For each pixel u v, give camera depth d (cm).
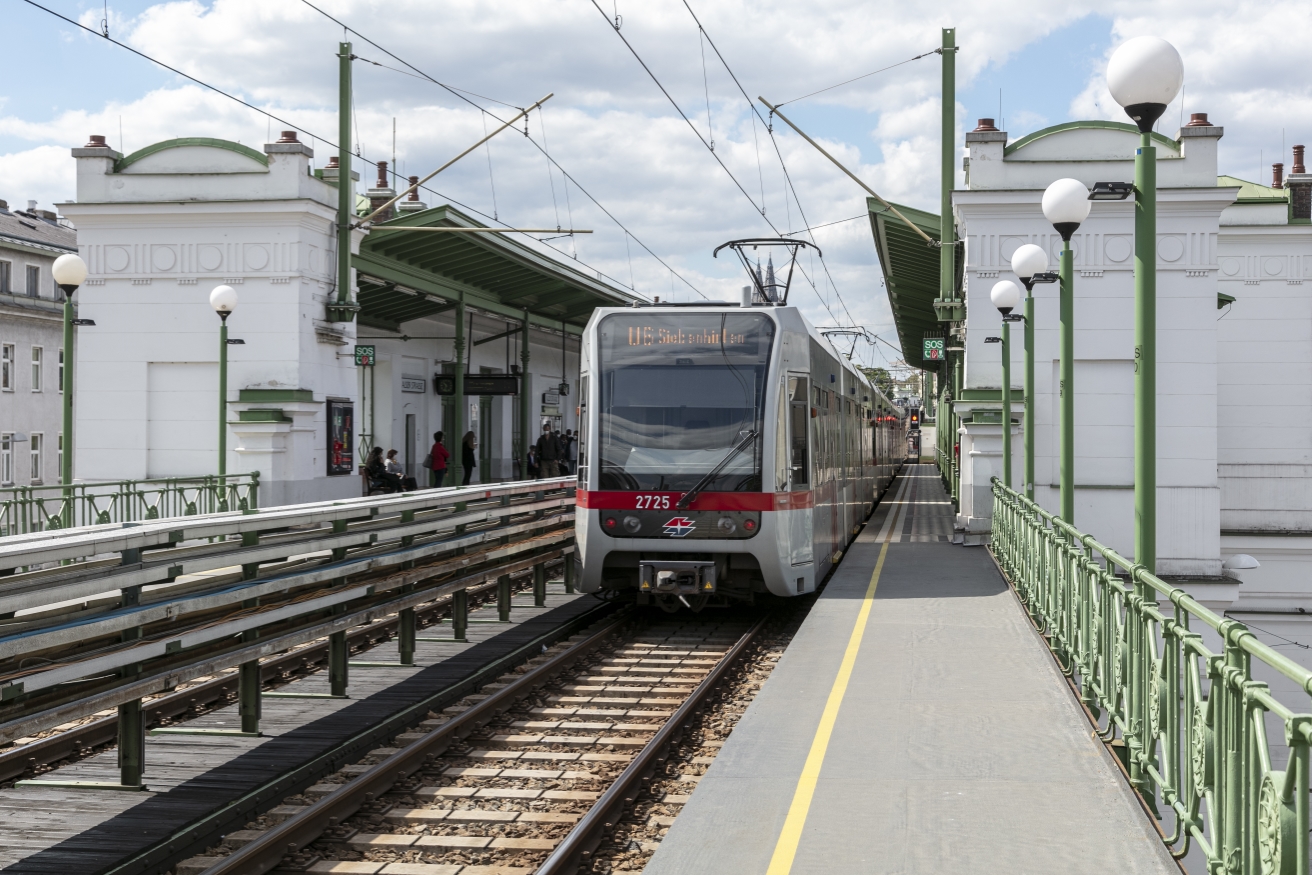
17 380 3772
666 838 538
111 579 636
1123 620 658
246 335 2106
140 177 2117
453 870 583
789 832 545
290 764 754
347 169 2194
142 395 2139
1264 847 360
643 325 1306
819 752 685
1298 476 2092
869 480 2480
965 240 1983
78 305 2156
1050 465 1930
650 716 920
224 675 1006
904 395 8669
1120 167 1914
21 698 580
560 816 665
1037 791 607
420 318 3234
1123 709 655
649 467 1273
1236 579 1878
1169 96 722
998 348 1953
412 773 751
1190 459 1909
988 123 1977
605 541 1277
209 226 2117
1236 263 2680
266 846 589
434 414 3409
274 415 2041
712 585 1259
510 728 880
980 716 772
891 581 1447
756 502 1252
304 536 868
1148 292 727
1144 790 611
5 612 562
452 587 1152
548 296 3281
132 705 704
